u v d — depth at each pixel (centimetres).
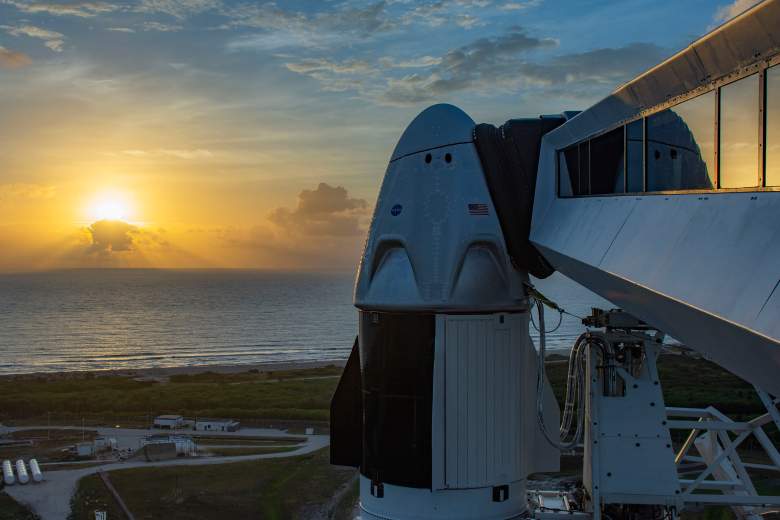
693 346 866
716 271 735
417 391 1416
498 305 1422
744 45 759
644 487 1321
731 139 804
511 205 1445
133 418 9088
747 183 772
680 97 927
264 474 6312
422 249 1433
